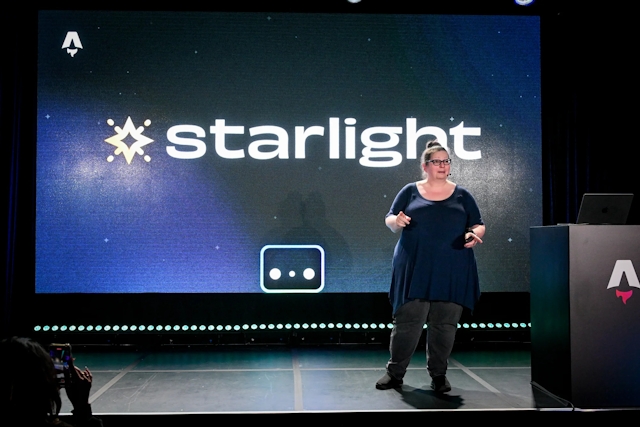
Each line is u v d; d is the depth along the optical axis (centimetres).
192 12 461
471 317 464
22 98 452
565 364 296
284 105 462
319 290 459
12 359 143
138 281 454
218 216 458
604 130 467
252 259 458
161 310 455
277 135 462
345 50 465
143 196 456
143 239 455
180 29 460
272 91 462
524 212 468
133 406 299
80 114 455
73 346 449
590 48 466
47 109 454
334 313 460
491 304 464
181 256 455
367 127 465
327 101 464
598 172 467
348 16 466
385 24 467
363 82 466
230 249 457
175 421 285
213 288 456
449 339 323
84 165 454
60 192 453
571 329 290
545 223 468
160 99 459
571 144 468
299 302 459
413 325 324
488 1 469
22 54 452
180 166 458
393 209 338
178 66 460
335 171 462
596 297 290
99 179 454
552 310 311
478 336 464
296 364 397
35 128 452
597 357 290
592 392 289
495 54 469
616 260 291
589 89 467
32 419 142
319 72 464
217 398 314
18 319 447
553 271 308
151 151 457
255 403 304
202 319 455
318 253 459
